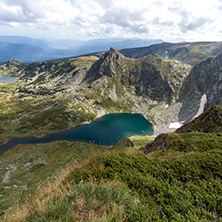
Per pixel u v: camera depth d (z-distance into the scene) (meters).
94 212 3.67
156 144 30.36
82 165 6.78
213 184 5.22
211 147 13.20
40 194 4.99
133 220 3.56
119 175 5.63
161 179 5.71
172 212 3.93
